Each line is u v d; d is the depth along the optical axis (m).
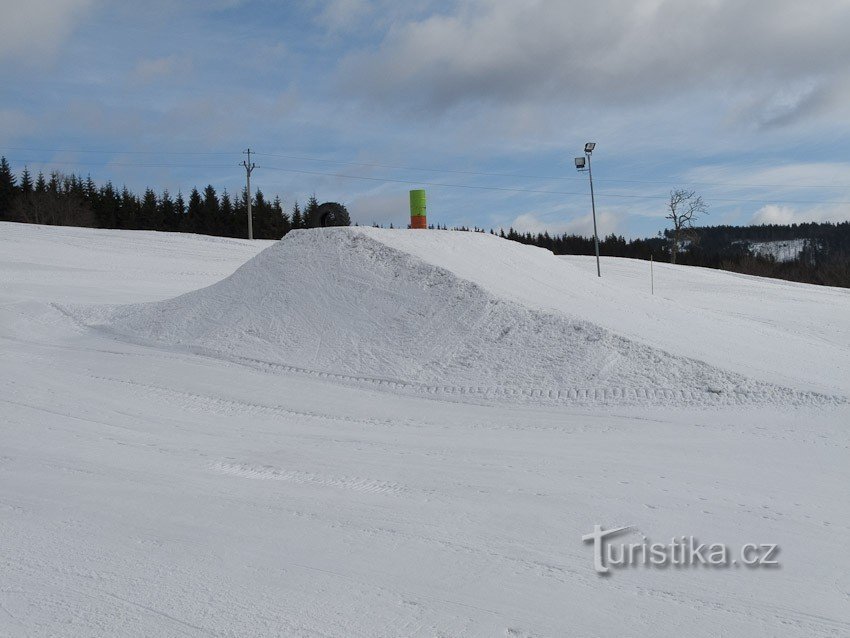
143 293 26.64
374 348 14.25
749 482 8.08
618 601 5.28
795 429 10.34
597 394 11.98
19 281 27.25
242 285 17.86
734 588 5.51
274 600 5.18
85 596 5.16
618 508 7.24
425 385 12.73
